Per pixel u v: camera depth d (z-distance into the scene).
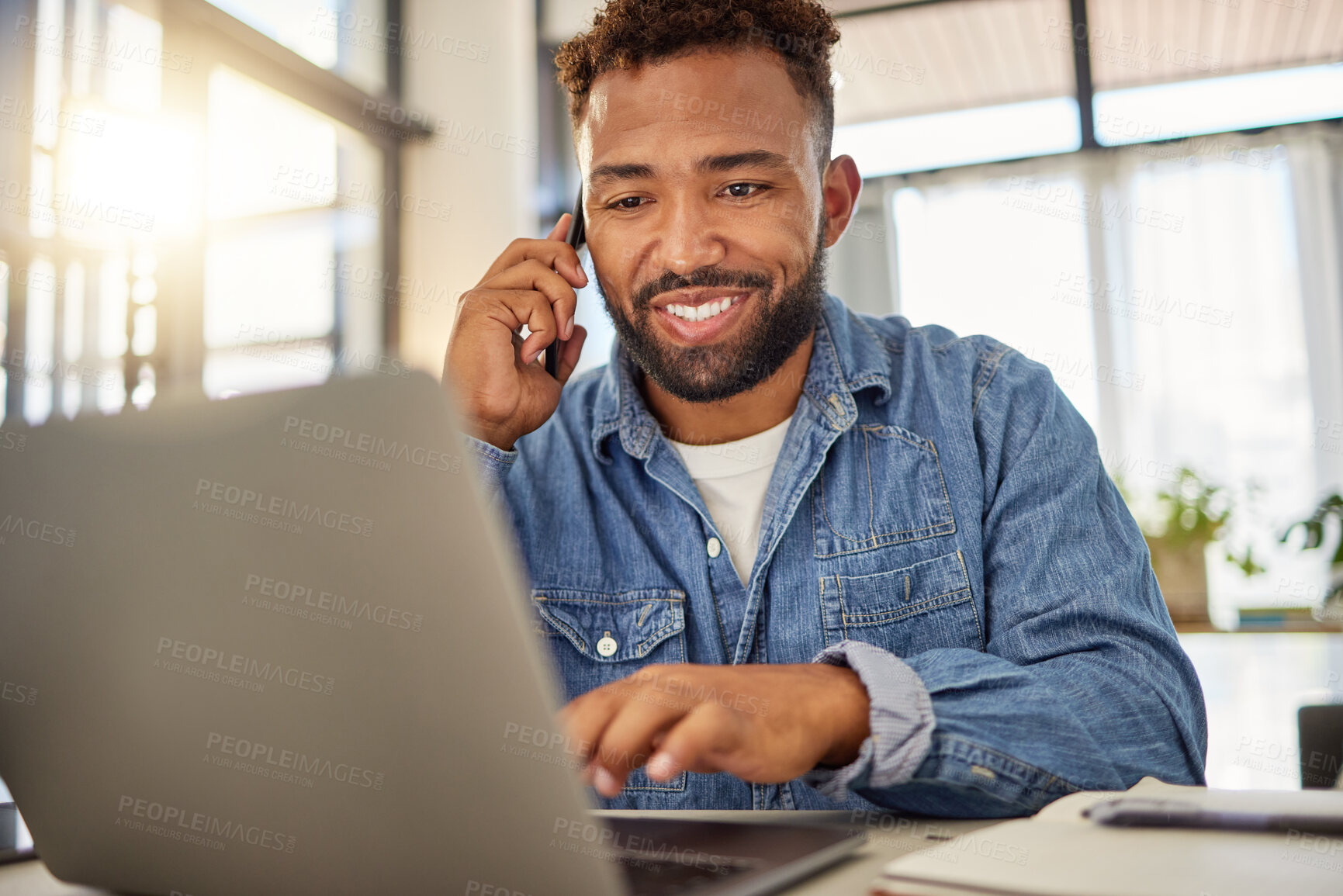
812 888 0.44
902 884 0.39
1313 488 3.95
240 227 3.50
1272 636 3.62
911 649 1.00
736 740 0.52
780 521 1.04
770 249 1.03
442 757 0.40
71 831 0.50
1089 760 0.63
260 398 0.41
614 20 1.04
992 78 4.41
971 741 0.59
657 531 1.09
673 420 1.16
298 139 3.86
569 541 1.09
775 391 1.11
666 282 1.04
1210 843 0.44
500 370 1.08
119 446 0.44
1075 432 1.07
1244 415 4.05
